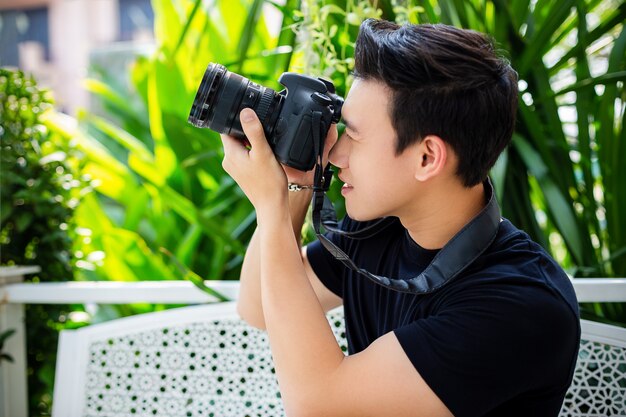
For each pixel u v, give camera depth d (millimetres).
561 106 1471
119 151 1888
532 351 682
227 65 1354
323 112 760
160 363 1178
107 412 1172
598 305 1376
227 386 1164
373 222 907
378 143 736
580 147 1382
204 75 772
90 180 1479
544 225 1688
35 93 1410
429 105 707
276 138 774
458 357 671
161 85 1624
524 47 1425
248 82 779
